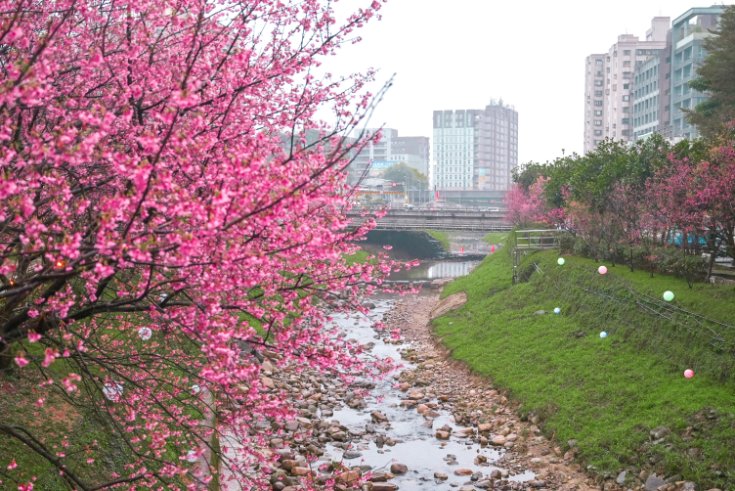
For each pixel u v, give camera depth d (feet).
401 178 583.17
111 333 40.47
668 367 66.39
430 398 80.33
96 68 29.37
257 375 30.32
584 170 119.24
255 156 23.94
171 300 29.25
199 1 30.30
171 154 24.49
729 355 61.00
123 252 21.81
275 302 30.83
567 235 128.47
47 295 25.66
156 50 31.37
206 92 29.66
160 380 31.71
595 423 61.77
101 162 27.04
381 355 102.27
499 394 78.13
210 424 45.93
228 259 23.18
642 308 78.95
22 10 25.80
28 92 19.57
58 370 43.42
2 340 25.25
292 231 25.13
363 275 32.45
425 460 61.57
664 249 92.94
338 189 29.71
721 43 146.20
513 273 131.34
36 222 21.13
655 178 92.17
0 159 20.15
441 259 285.23
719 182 75.41
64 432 39.65
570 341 83.87
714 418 53.93
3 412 38.40
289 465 55.83
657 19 489.67
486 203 622.13
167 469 30.50
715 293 73.31
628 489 51.72
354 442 65.92
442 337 109.09
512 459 61.05
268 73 32.30
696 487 48.24
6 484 33.58
